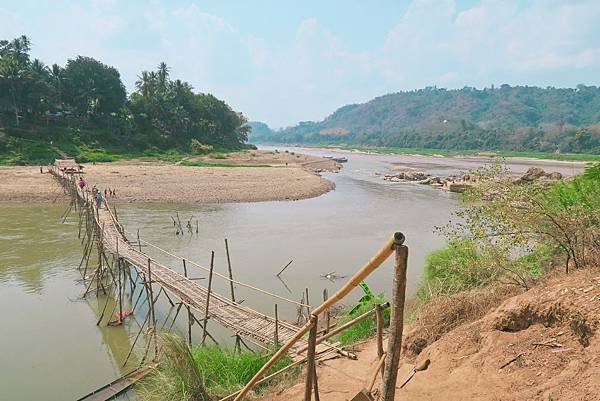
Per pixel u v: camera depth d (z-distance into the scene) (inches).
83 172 2239.2
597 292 280.1
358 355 420.2
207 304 538.0
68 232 1264.8
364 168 3890.3
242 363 426.3
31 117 3250.5
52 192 1803.6
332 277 909.8
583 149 5905.5
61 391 510.3
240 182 2278.5
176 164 3061.0
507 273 434.3
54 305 752.3
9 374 542.3
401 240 174.7
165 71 4261.8
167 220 1464.1
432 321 390.9
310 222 1481.3
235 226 1398.9
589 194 470.9
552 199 435.5
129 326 676.7
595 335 256.8
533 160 4874.5
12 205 1643.7
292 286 852.0
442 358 329.1
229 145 4690.0
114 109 3703.3
